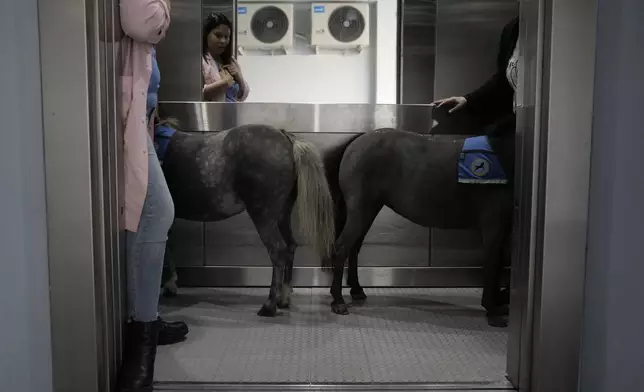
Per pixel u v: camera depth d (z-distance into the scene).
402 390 1.62
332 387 1.64
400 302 2.70
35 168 1.34
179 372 1.78
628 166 1.39
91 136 1.37
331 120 2.75
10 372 1.38
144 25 1.44
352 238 2.50
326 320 2.40
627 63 1.37
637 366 1.44
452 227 2.49
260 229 2.39
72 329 1.39
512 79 2.30
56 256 1.37
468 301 2.73
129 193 1.50
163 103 2.72
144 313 1.57
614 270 1.42
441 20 3.22
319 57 4.59
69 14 1.32
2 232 1.34
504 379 1.71
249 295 2.81
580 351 1.44
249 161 2.31
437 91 3.29
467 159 2.32
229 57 3.28
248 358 1.92
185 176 2.36
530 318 1.50
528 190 1.50
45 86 1.33
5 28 1.30
